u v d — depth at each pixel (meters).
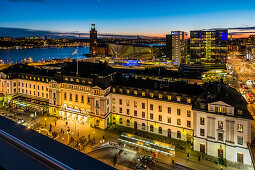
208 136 58.78
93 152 60.97
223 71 199.62
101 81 76.69
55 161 3.50
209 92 60.69
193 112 60.91
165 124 69.94
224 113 56.25
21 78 103.50
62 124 80.31
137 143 62.84
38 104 91.12
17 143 4.12
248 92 122.94
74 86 84.12
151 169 53.12
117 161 56.41
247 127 53.16
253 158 46.31
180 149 62.03
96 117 76.69
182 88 69.31
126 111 77.56
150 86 73.62
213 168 52.81
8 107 96.50
